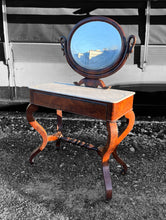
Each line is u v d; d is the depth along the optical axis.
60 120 1.88
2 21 2.70
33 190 1.36
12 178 1.49
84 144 1.56
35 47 2.77
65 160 1.78
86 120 2.69
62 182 1.46
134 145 2.07
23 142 2.13
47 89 1.39
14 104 2.99
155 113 2.84
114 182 1.47
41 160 1.77
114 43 1.35
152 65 2.70
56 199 1.28
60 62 2.82
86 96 1.19
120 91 1.38
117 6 2.53
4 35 2.72
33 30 2.71
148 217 1.14
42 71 2.87
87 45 1.44
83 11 2.60
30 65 2.85
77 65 1.52
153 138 2.23
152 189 1.39
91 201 1.27
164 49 2.62
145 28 2.56
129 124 1.38
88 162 1.75
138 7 2.50
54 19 2.65
